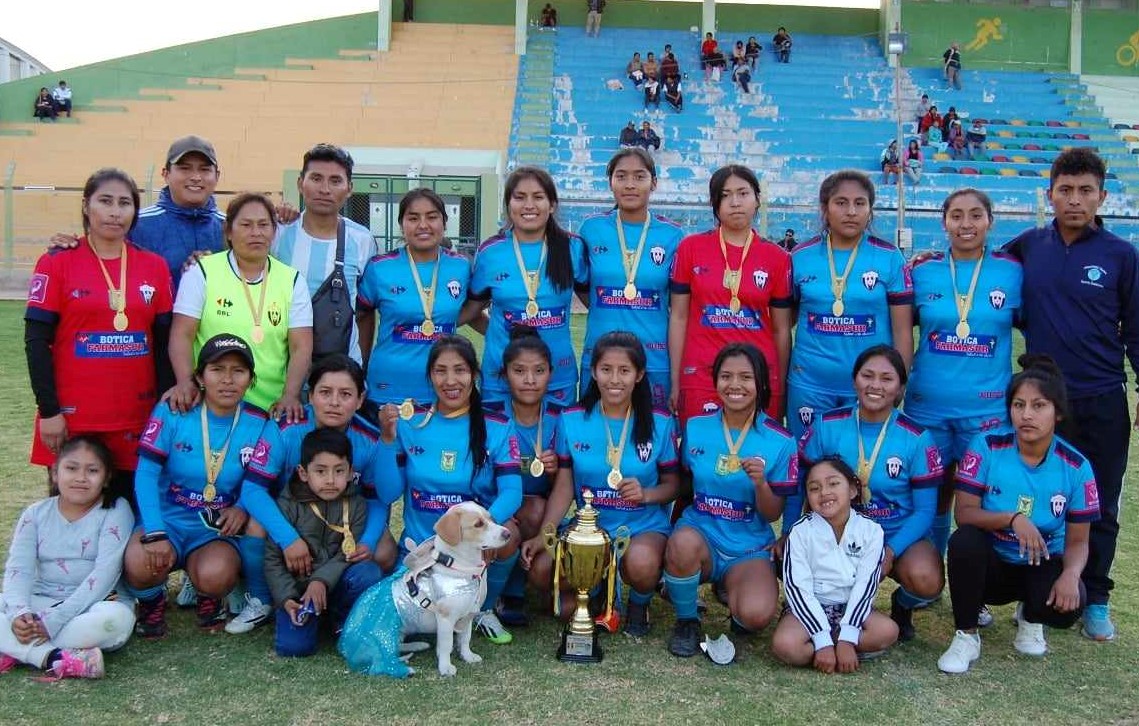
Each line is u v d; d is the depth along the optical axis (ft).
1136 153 86.69
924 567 14.02
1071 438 15.10
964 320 15.61
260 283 15.21
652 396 16.90
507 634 14.28
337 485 14.02
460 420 14.85
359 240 16.87
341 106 89.15
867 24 100.12
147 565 13.60
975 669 13.51
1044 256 15.35
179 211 16.16
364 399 15.90
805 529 13.94
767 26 99.86
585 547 13.53
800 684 12.85
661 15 99.40
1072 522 13.92
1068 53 98.27
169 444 14.38
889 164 79.71
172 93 90.12
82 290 14.34
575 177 80.48
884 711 12.06
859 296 15.96
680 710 11.97
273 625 14.65
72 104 90.33
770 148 85.66
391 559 14.89
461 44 96.17
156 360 15.26
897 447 14.67
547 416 15.75
